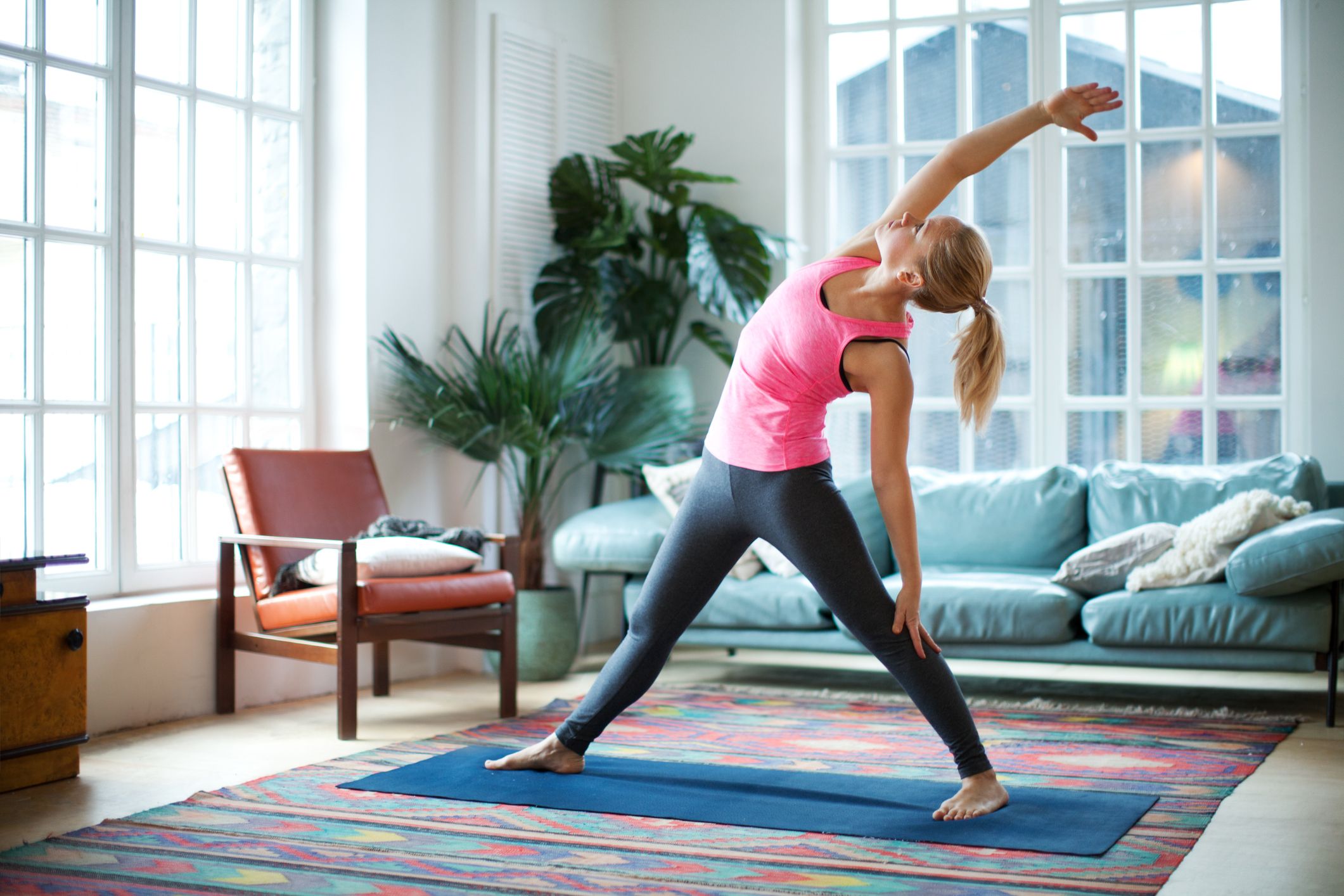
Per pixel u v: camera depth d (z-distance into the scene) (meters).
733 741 3.53
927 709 2.72
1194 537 3.88
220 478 4.46
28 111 3.83
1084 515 4.63
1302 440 5.16
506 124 5.19
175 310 4.30
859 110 5.76
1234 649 3.74
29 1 3.83
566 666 4.73
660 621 2.97
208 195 4.42
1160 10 5.38
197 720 3.94
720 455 2.82
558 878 2.29
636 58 5.87
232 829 2.63
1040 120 2.71
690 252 5.23
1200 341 5.34
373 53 4.71
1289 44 5.21
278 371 4.66
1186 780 3.00
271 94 4.64
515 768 3.13
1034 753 3.33
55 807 2.87
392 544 3.91
